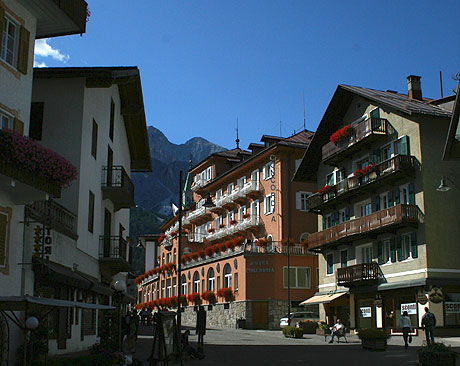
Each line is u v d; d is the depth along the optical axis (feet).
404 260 111.65
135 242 499.92
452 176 110.11
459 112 76.33
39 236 56.44
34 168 49.21
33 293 56.75
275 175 173.78
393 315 113.91
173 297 218.59
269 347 88.02
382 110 121.60
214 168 222.07
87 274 81.92
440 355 52.49
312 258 162.30
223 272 176.76
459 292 106.22
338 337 99.76
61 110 77.20
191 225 238.89
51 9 57.77
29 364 43.47
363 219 119.85
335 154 132.36
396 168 110.11
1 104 51.52
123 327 77.41
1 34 51.70
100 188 89.66
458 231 108.27
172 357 52.95
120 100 105.40
